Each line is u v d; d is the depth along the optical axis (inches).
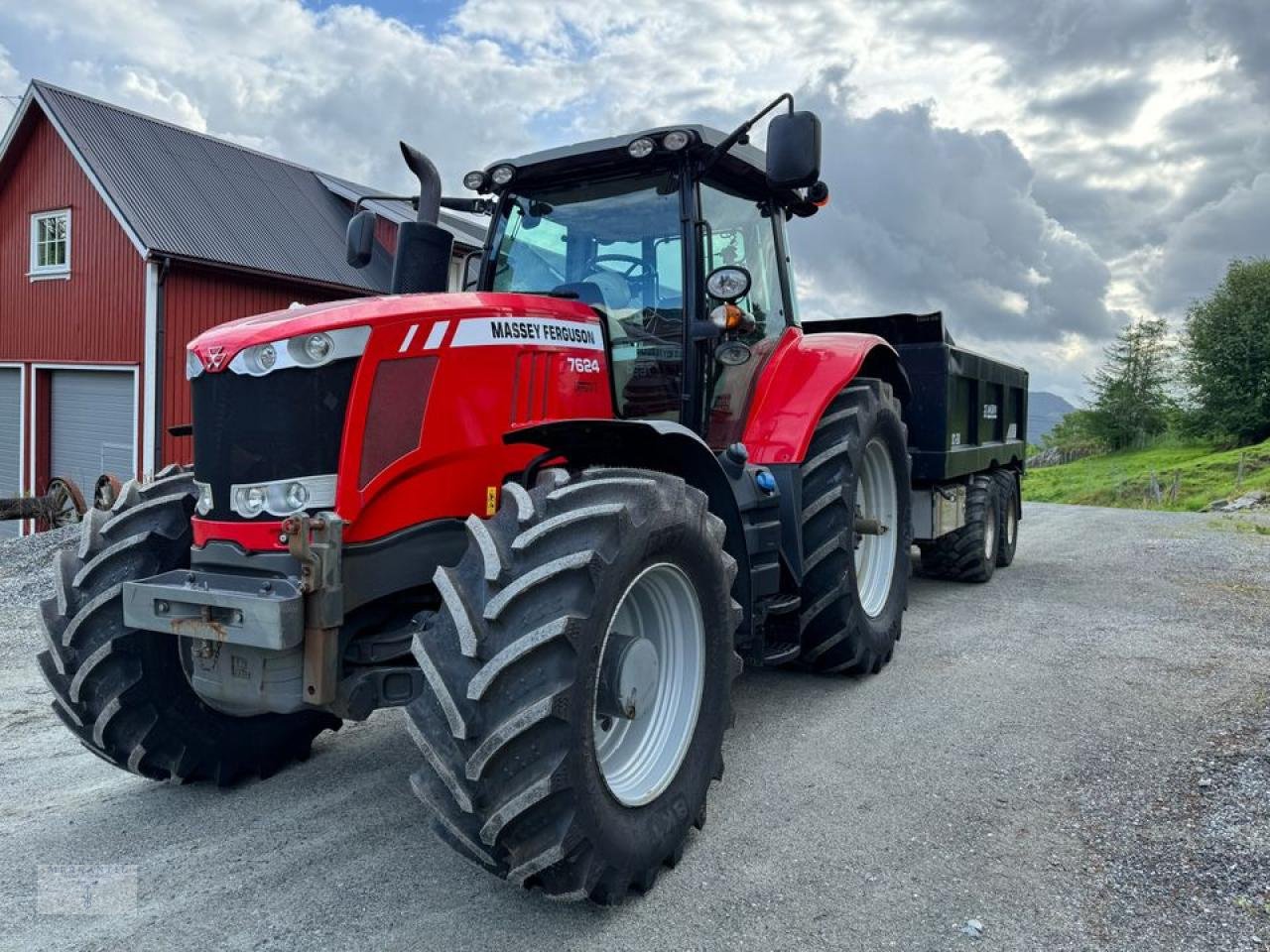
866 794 134.6
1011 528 340.5
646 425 117.3
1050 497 951.6
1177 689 181.6
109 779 145.0
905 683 187.6
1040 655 208.2
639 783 110.4
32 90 573.6
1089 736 156.5
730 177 172.4
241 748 138.6
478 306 124.0
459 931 100.0
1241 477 829.8
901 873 112.2
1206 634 228.7
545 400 132.3
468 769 91.8
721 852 118.0
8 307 623.8
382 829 125.4
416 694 112.1
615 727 113.8
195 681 115.0
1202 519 534.9
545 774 92.0
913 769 143.8
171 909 104.5
